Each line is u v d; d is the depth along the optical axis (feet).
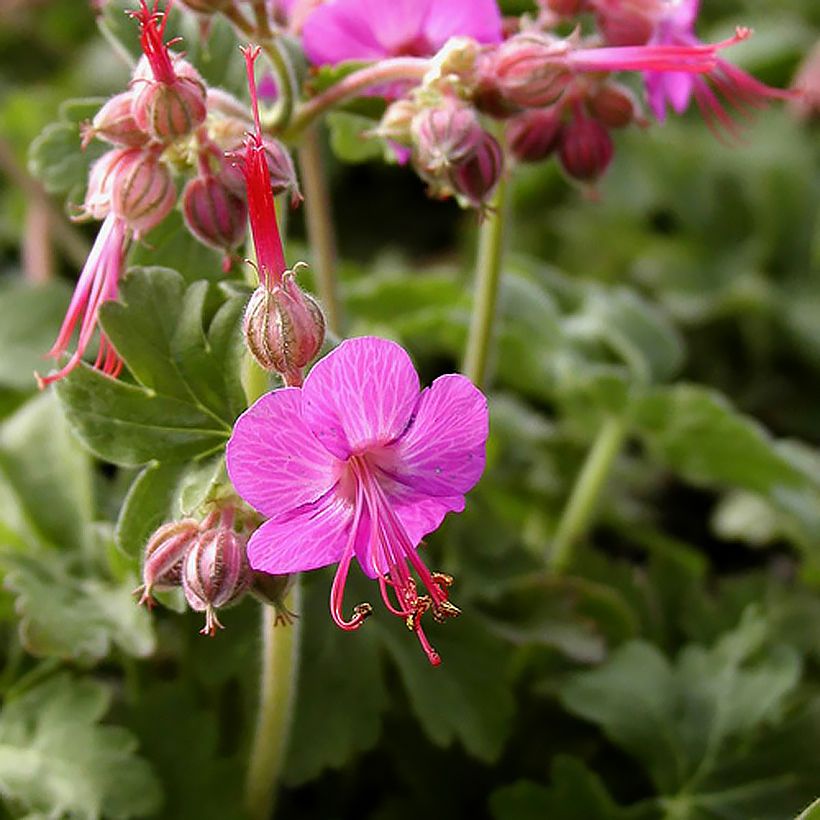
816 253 1.87
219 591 0.93
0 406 1.33
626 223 1.93
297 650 1.07
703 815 1.15
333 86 1.03
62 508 1.17
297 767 1.13
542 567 1.24
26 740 1.09
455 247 2.00
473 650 1.16
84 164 1.09
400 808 1.19
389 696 1.21
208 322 1.02
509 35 1.10
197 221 0.97
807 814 1.01
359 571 1.15
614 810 1.15
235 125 0.97
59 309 1.33
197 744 1.12
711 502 1.56
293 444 0.91
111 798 1.08
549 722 1.22
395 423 0.91
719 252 1.92
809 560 1.30
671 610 1.26
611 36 1.09
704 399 1.24
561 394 1.35
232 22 1.01
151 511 1.00
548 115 1.09
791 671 1.17
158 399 1.00
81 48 2.24
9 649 1.19
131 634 1.09
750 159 1.97
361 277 1.55
